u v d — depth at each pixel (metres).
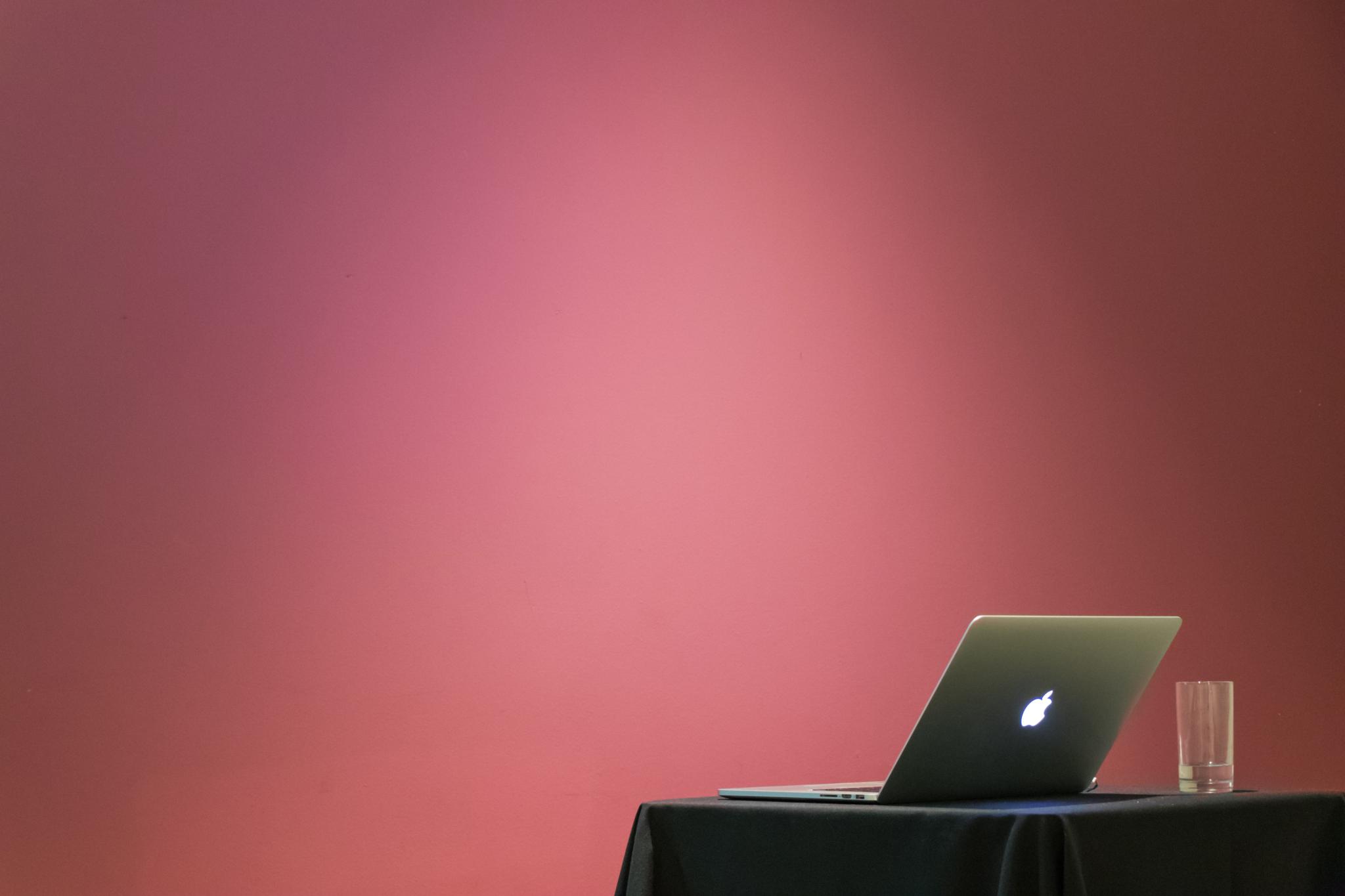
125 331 3.30
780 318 4.15
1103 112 4.92
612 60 4.00
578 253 3.87
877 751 4.13
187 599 3.29
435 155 3.70
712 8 4.18
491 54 3.81
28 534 3.15
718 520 3.96
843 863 1.88
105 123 3.34
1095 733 2.20
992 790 2.12
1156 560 4.80
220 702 3.29
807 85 4.31
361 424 3.52
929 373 4.40
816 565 4.11
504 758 3.58
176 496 3.31
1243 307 5.18
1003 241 4.62
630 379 3.89
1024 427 4.57
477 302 3.71
